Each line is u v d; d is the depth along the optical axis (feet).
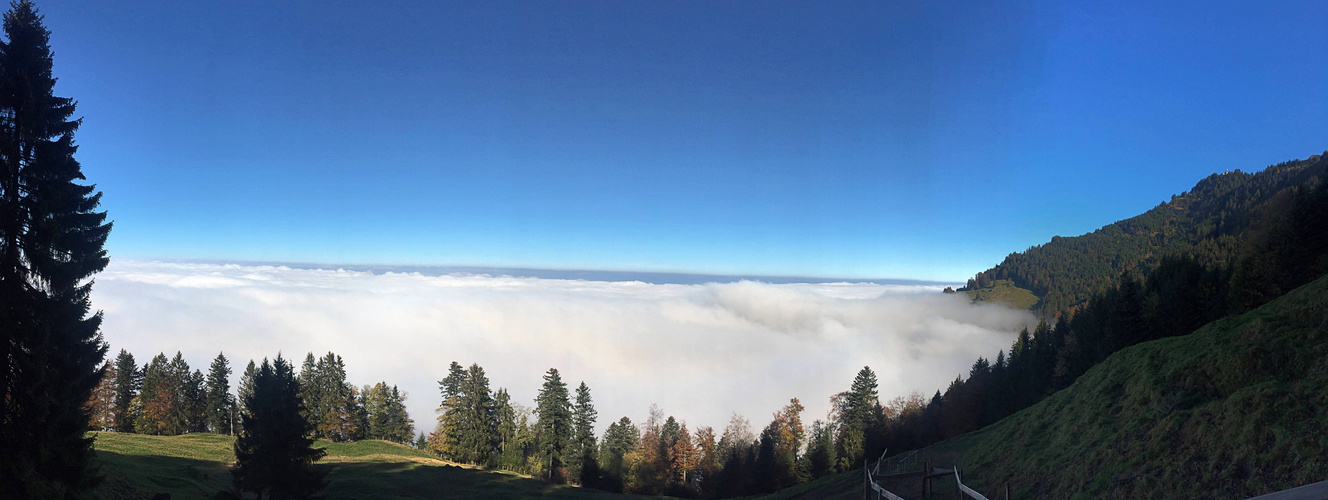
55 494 72.33
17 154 68.44
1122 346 170.91
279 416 124.36
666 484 271.08
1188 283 162.20
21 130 69.72
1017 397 207.72
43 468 72.69
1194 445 55.42
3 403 68.80
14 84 68.28
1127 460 60.75
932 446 136.05
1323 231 134.41
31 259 69.97
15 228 68.13
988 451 95.61
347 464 228.22
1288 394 52.11
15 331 68.59
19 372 69.77
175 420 314.14
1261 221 230.07
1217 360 65.51
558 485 238.89
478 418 295.89
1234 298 145.89
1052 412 90.33
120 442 213.46
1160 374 71.61
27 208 69.41
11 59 68.54
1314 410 48.67
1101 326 190.39
